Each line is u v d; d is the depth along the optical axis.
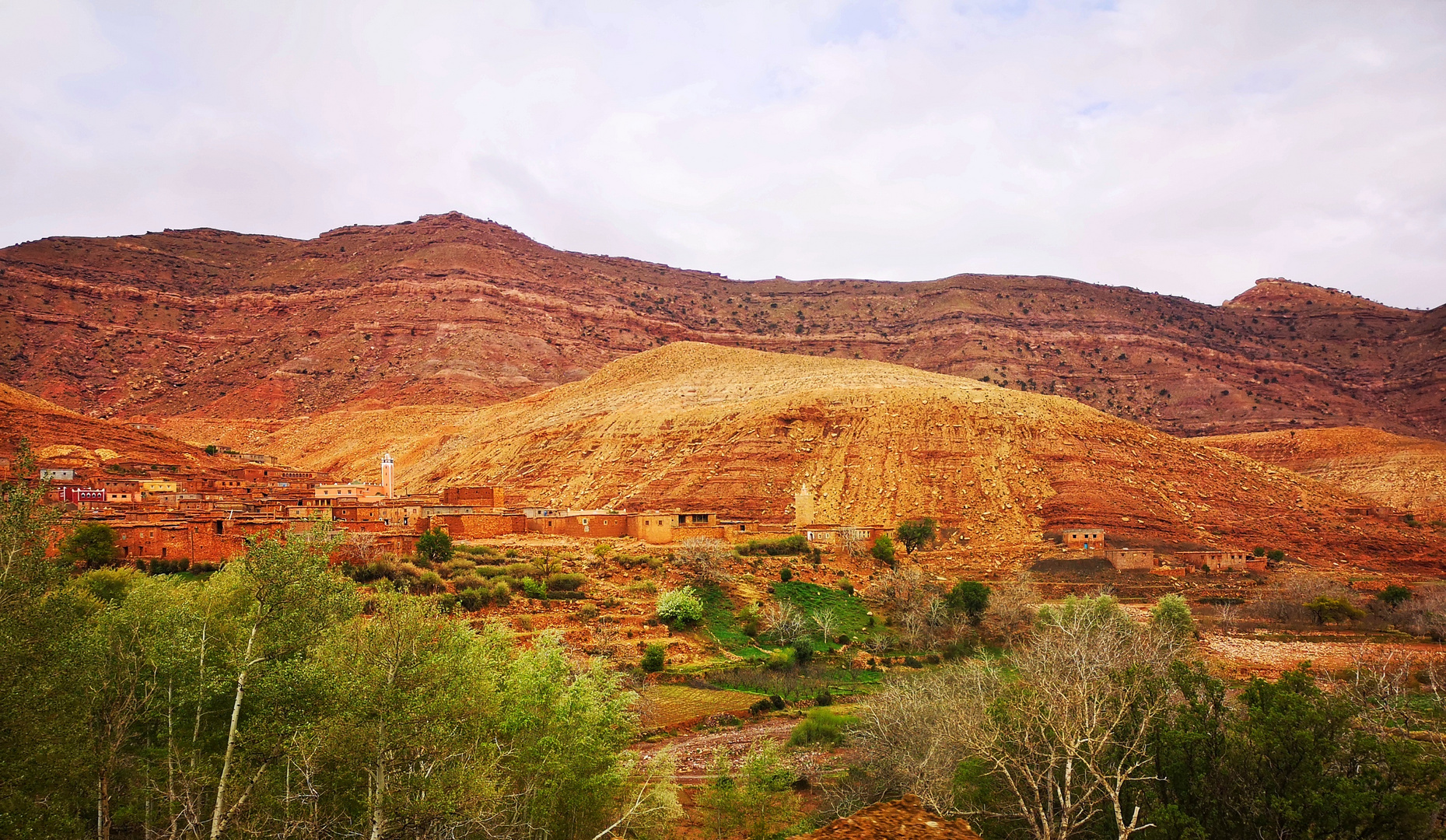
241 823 20.34
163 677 23.95
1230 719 23.31
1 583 20.94
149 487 75.56
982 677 32.97
